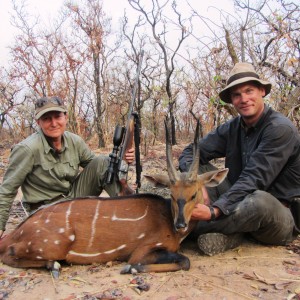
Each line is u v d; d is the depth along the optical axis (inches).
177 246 72.7
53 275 67.2
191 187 69.4
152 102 279.6
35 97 287.6
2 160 211.8
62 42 286.2
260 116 78.0
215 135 88.0
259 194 72.6
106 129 261.0
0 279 66.4
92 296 60.1
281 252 76.4
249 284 63.1
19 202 121.1
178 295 60.1
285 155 74.4
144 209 72.8
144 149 229.9
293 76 131.5
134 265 68.2
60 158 86.9
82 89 297.3
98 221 70.9
